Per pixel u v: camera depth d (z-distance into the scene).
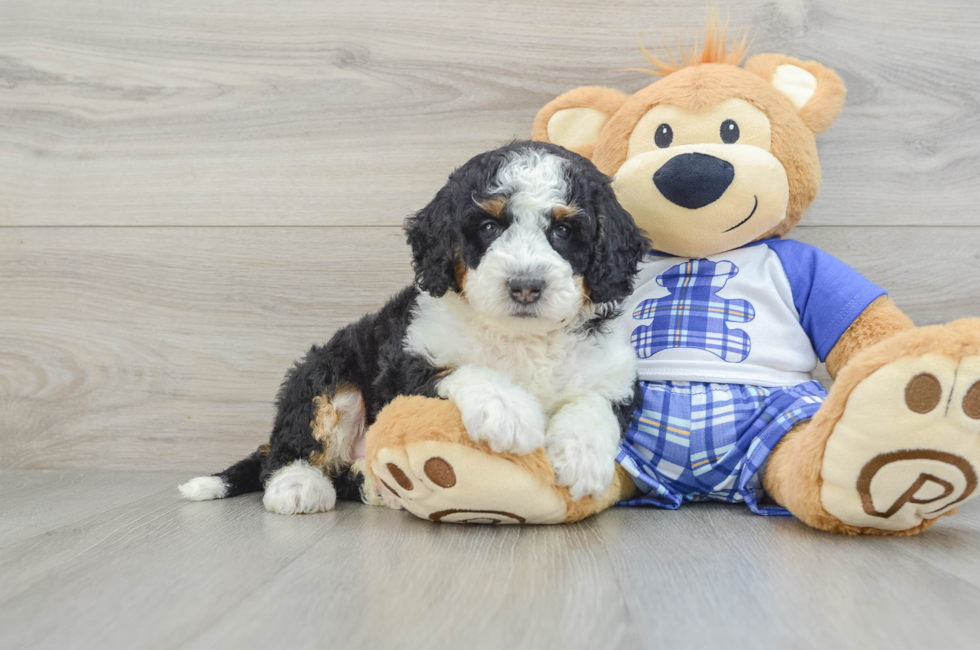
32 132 2.56
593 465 1.53
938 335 1.32
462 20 2.42
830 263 1.94
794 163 1.96
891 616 1.02
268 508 1.82
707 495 1.89
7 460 2.54
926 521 1.50
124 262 2.53
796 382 1.90
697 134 1.94
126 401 2.53
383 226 2.47
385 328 1.90
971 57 2.31
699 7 2.36
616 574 1.23
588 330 1.75
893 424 1.35
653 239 1.98
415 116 2.45
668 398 1.88
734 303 1.95
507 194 1.58
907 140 2.33
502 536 1.52
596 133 2.12
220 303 2.50
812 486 1.51
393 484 1.58
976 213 2.31
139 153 2.53
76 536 1.56
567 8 2.40
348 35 2.46
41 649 0.93
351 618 1.02
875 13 2.32
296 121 2.48
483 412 1.45
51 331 2.54
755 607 1.06
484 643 0.93
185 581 1.21
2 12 2.54
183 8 2.50
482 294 1.54
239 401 2.50
